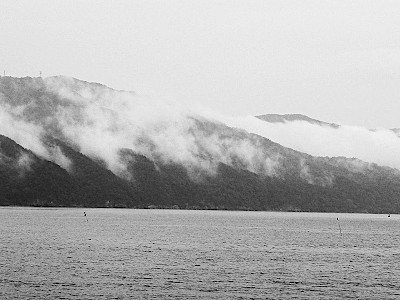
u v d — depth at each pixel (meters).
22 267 69.81
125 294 56.47
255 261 83.06
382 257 92.56
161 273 68.69
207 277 66.88
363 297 57.69
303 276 69.25
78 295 55.41
